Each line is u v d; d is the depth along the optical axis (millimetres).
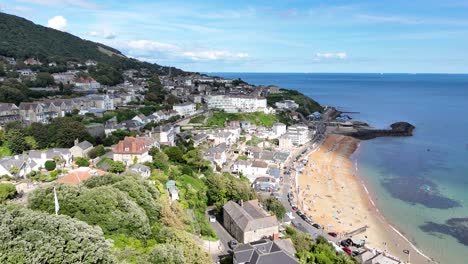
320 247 88125
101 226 59531
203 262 61906
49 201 60375
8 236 40219
